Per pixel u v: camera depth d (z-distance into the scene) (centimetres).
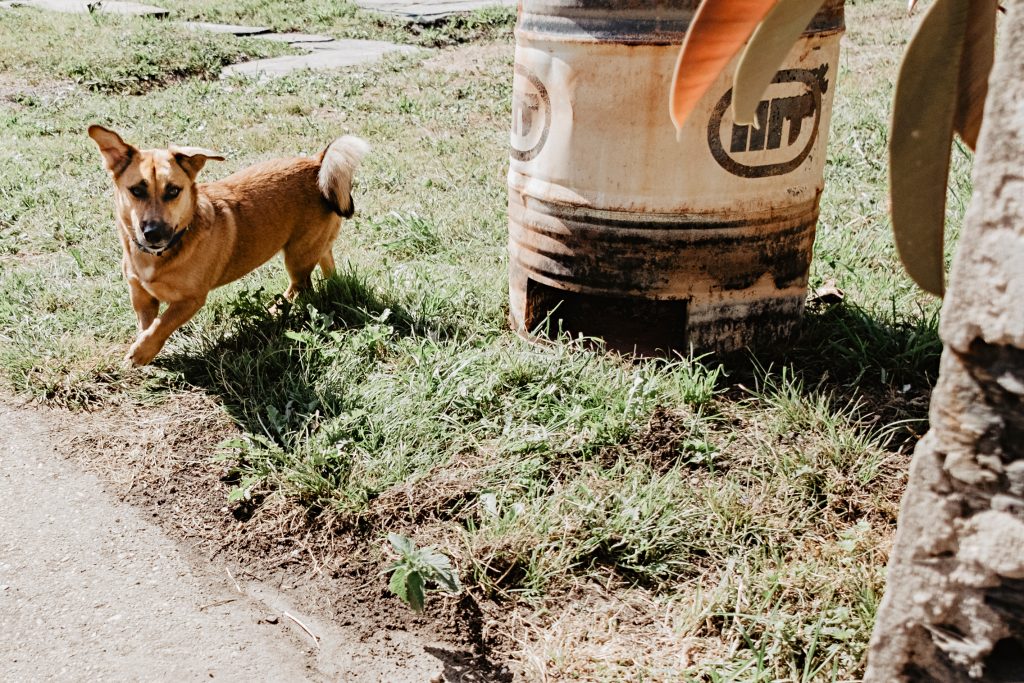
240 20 1419
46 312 464
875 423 364
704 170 368
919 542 127
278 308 458
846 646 250
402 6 1523
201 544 309
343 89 1027
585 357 400
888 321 432
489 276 501
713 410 371
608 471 331
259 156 771
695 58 121
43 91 995
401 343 421
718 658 251
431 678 253
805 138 381
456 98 1001
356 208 640
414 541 302
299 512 318
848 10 1466
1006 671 125
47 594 284
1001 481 117
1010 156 108
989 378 115
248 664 257
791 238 396
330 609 280
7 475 343
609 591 284
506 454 343
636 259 386
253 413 378
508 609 278
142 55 1109
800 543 295
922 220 140
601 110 367
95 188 669
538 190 401
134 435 368
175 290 412
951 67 129
